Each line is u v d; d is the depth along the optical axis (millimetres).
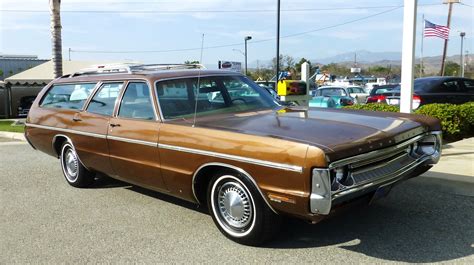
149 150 4992
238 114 5102
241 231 4355
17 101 31797
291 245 4332
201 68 6008
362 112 5051
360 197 3961
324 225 4766
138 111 5312
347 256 4047
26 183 7320
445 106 9570
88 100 6172
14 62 54000
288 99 8414
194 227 4961
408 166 4352
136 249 4445
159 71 5648
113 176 5875
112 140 5516
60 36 15742
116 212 5605
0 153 10461
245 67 35406
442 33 20531
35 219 5484
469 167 6523
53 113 6809
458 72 71938
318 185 3590
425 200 5418
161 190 5164
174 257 4219
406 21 7020
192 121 4832
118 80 5742
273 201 3898
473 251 4051
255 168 3982
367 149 3854
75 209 5809
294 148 3725
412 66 7082
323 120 4500
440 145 4875
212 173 4520
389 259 3957
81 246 4590
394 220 4832
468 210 5055
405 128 4371
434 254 4016
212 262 4066
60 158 7059
